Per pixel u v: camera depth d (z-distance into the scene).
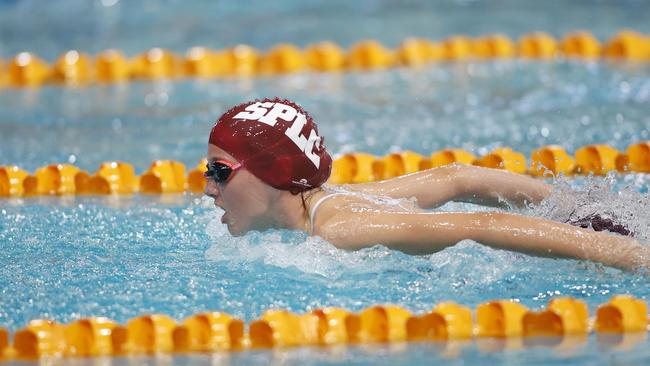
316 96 23.36
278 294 9.90
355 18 34.53
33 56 28.08
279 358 8.29
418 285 10.16
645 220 10.93
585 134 18.17
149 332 8.67
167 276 10.52
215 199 10.83
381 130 19.39
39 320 8.84
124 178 15.66
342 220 10.52
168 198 14.87
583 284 10.12
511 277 10.34
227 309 9.51
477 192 11.58
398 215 10.33
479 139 18.25
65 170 15.70
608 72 24.72
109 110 22.52
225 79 26.25
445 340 8.78
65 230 12.77
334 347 8.63
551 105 21.11
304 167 10.56
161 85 25.67
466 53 28.03
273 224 10.82
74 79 26.64
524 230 9.96
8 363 8.31
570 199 11.41
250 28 33.12
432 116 20.61
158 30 33.19
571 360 8.00
